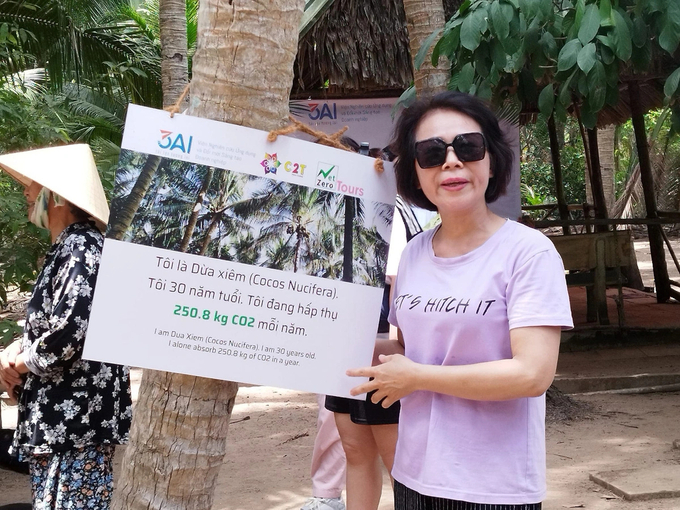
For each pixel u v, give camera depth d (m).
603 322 7.98
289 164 1.97
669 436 5.27
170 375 1.97
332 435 3.55
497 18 3.59
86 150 3.09
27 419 2.90
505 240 1.92
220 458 2.04
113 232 1.86
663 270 10.12
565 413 5.86
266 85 1.95
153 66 9.48
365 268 2.04
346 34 6.70
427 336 1.96
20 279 4.91
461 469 1.87
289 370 1.96
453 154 1.92
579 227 16.17
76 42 8.71
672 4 3.62
